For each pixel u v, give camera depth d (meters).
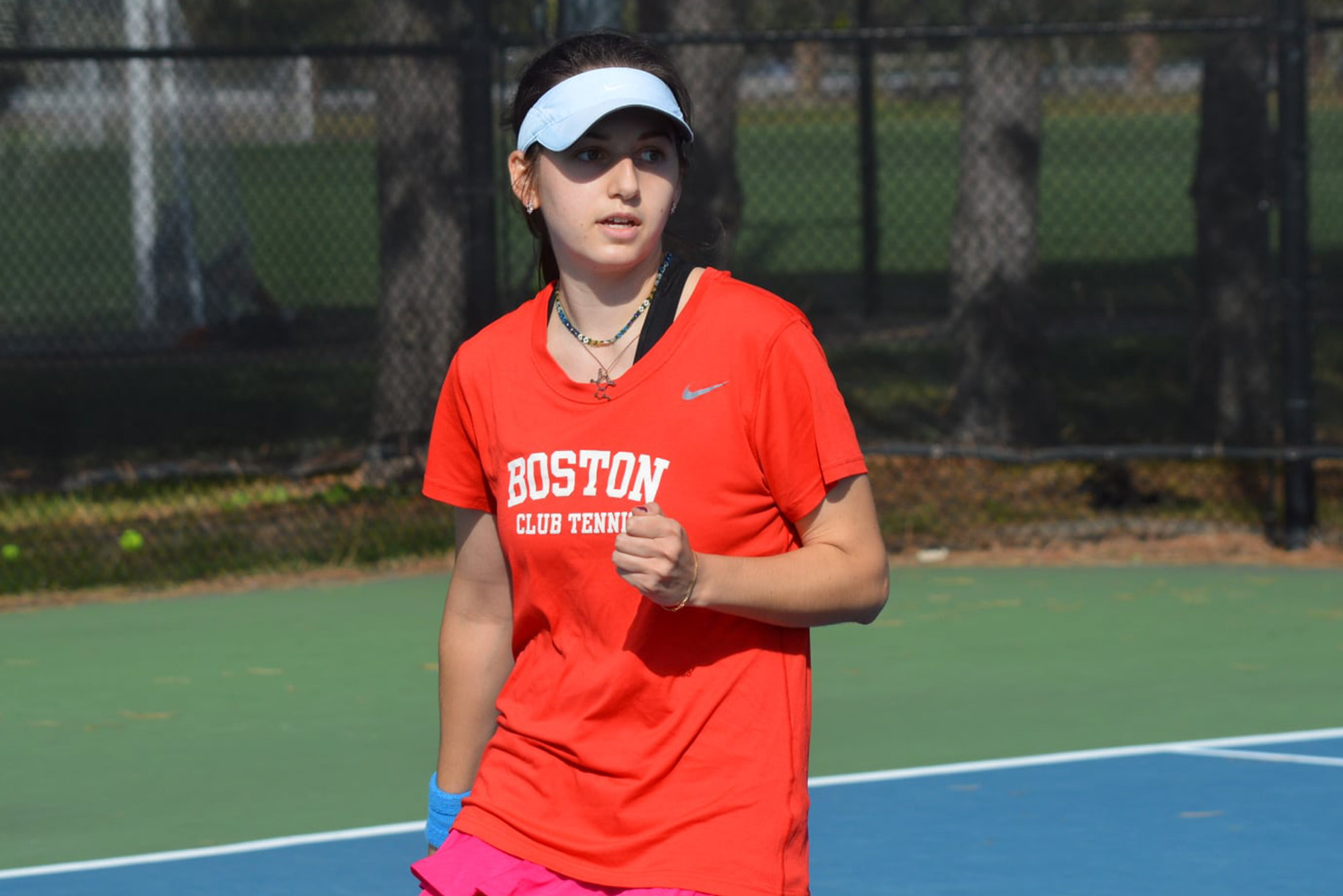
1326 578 32.31
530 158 10.00
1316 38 81.81
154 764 22.42
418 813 20.27
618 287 9.87
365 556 35.00
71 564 34.69
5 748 23.22
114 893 17.70
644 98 9.53
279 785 21.42
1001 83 41.41
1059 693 25.09
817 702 24.89
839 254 83.44
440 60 40.00
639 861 9.55
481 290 33.84
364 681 26.34
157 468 40.16
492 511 10.67
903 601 31.19
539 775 9.88
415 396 39.62
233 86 86.06
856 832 19.20
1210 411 40.72
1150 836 18.89
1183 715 23.91
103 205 79.31
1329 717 23.75
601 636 9.74
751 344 9.57
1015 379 41.38
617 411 9.64
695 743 9.65
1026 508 37.38
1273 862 18.02
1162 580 32.44
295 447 46.72
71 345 59.59
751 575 9.25
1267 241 35.09
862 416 48.72
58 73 65.06
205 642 29.00
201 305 59.66
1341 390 49.78
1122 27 33.19
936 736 23.08
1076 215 94.31
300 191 92.75
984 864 18.06
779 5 90.06
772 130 124.44
